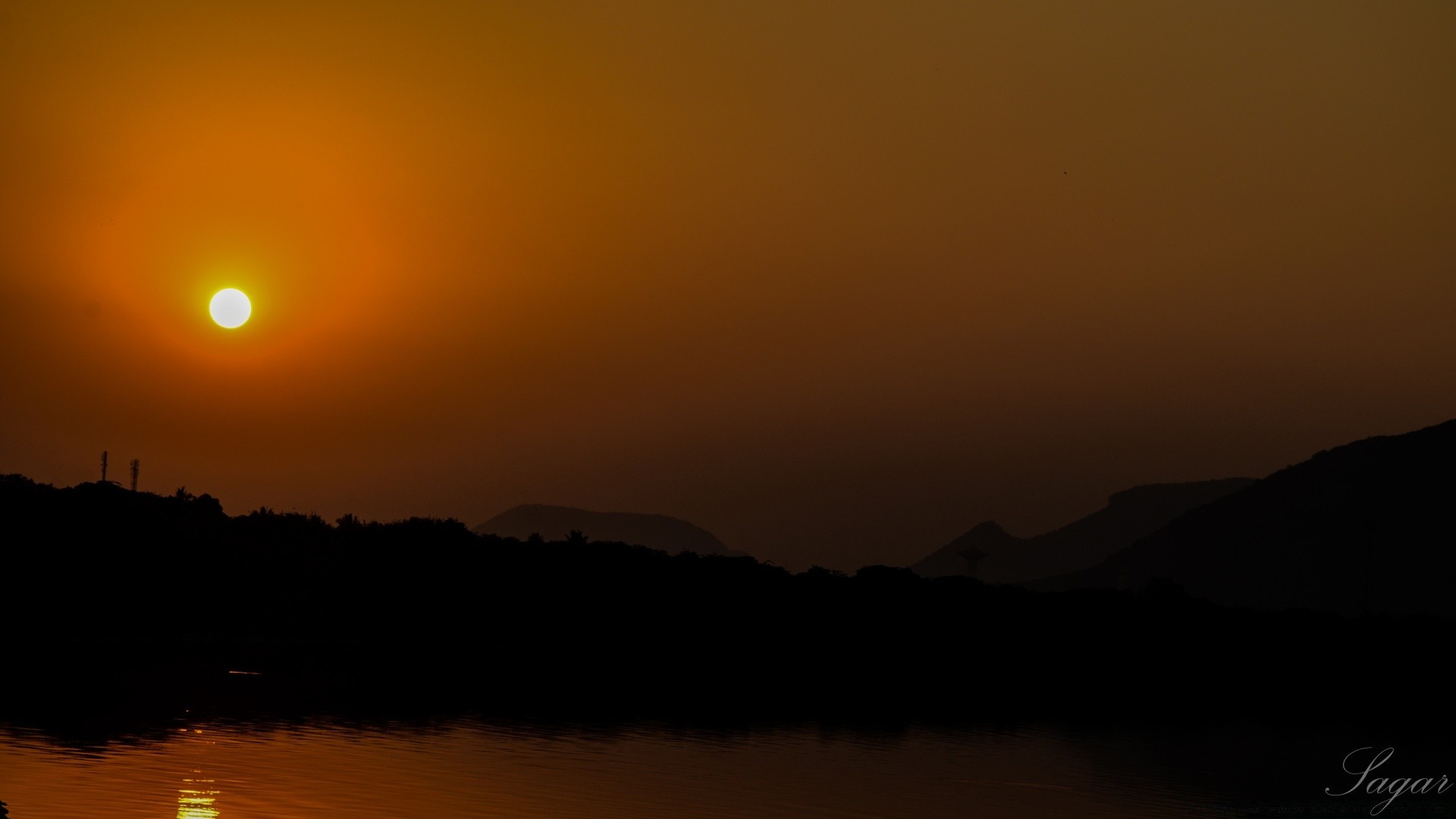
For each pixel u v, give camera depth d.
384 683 75.12
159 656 80.75
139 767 44.41
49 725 51.97
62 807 38.34
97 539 105.88
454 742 54.88
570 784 47.22
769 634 117.88
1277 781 60.41
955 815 47.50
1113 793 54.34
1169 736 75.38
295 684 71.56
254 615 99.94
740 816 44.31
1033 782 55.75
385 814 40.28
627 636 111.94
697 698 79.38
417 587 114.44
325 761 48.06
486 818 40.75
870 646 116.69
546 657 97.38
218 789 41.91
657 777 50.12
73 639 84.62
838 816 45.69
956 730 72.19
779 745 61.16
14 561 97.62
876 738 66.31
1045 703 90.50
